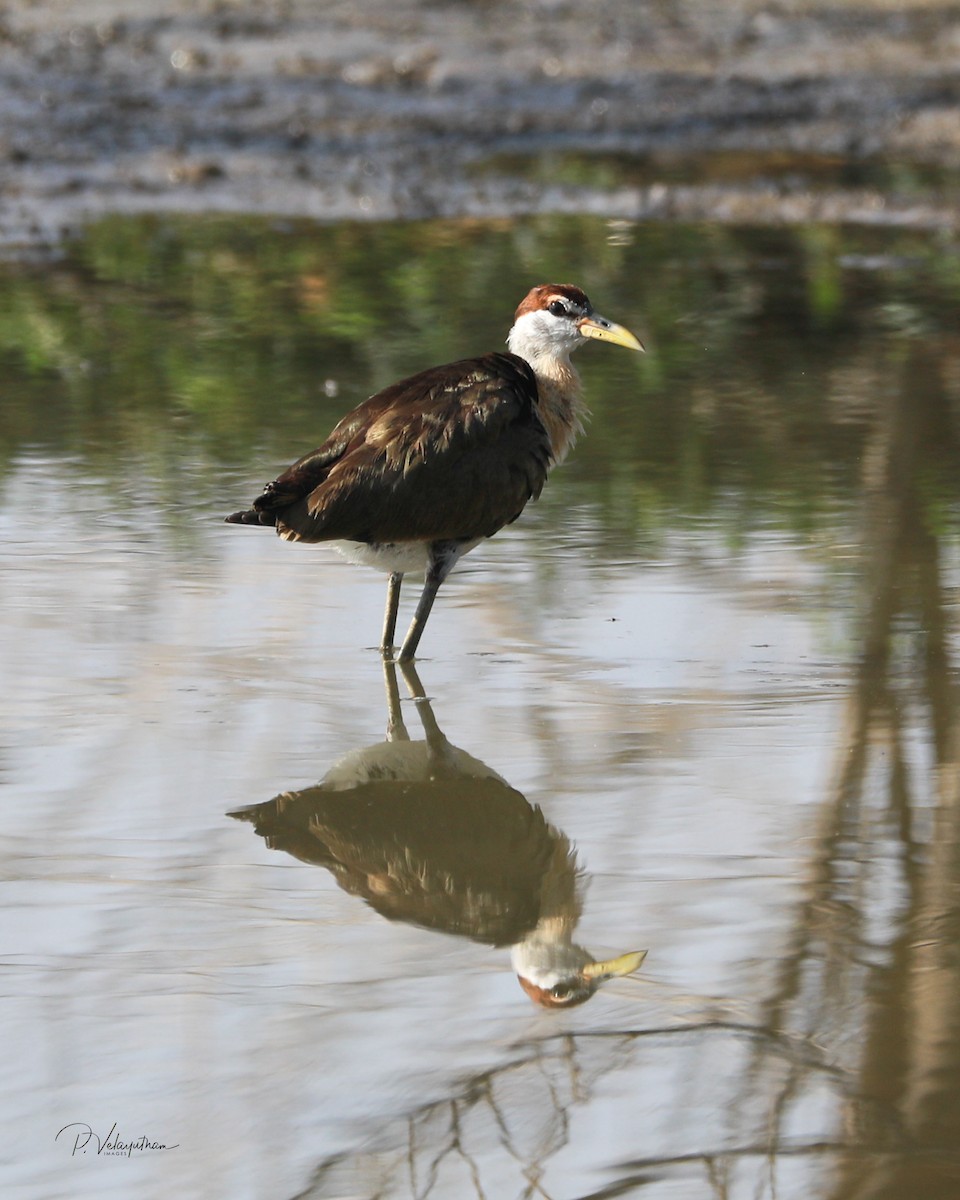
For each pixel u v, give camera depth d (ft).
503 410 37.86
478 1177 19.90
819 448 51.31
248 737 32.94
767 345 62.80
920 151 93.61
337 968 24.59
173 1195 19.63
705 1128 20.79
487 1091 21.52
